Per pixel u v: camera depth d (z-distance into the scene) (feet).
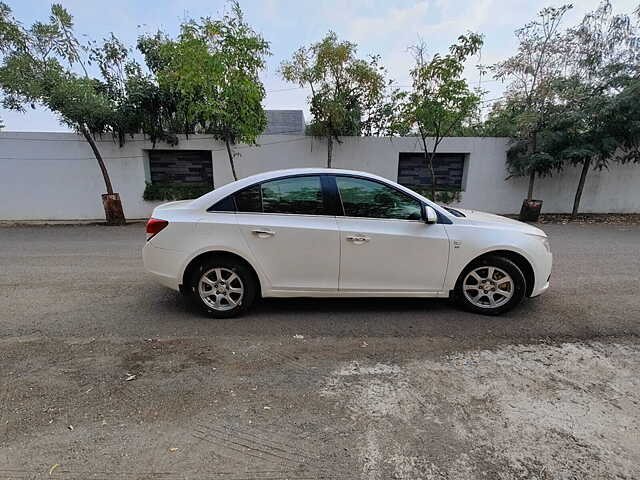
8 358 9.93
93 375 9.16
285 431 7.29
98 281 16.78
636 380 9.01
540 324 12.14
